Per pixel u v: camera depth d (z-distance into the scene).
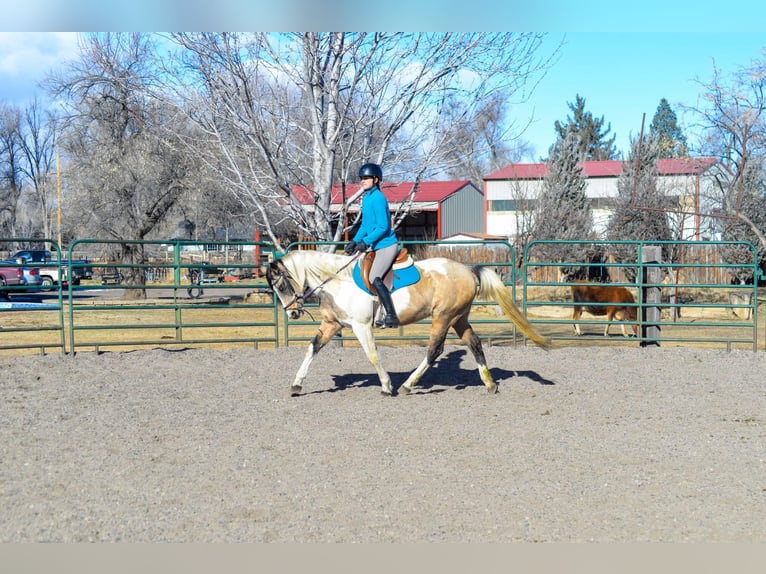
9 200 79.44
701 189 27.62
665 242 12.94
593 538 4.75
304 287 9.22
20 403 8.89
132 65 15.47
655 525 4.96
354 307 9.05
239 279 36.44
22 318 21.22
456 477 5.98
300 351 13.05
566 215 26.30
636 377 10.72
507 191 41.09
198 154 14.88
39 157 84.06
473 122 14.59
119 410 8.53
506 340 15.38
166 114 16.86
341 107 15.02
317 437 7.26
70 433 7.45
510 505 5.33
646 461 6.43
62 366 11.42
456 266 9.20
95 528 4.93
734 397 9.30
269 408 8.63
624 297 16.44
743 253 22.89
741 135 19.52
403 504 5.35
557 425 7.75
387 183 15.48
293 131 15.27
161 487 5.74
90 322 20.08
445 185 43.84
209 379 10.55
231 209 27.42
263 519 5.09
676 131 50.41
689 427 7.69
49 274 37.31
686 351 13.02
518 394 9.41
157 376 10.77
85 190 27.70
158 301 24.75
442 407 8.63
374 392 9.57
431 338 9.20
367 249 8.84
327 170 14.66
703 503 5.38
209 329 18.62
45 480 5.93
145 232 28.19
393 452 6.71
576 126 65.31
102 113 26.62
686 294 22.66
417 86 14.19
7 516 5.14
